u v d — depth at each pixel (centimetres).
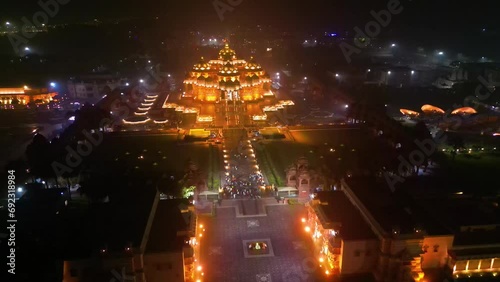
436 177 11306
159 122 16612
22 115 18012
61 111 18638
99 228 7206
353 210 7988
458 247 7175
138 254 6506
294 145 13888
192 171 10312
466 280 7094
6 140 14812
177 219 7856
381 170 10825
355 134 15050
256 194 10475
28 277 6975
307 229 8775
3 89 19612
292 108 18938
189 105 18575
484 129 15100
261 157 12975
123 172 11175
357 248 7006
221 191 10531
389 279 6862
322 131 15450
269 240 8469
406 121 16450
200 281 7138
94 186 9400
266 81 19975
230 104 18075
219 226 9019
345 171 10669
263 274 7388
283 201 10062
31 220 8544
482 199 9450
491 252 7200
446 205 8931
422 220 7512
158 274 6794
